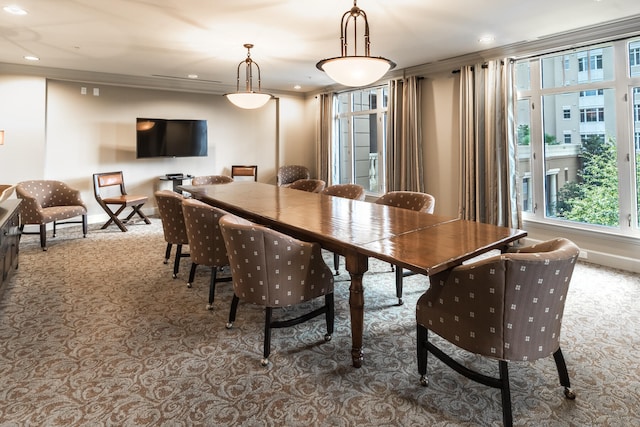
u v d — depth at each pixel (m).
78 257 4.29
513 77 4.44
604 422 1.67
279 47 4.47
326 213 2.88
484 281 1.58
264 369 2.11
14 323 2.65
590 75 4.02
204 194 3.90
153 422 1.69
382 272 3.78
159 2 3.14
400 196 3.50
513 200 4.48
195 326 2.62
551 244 1.80
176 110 6.87
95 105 6.13
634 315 2.77
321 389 1.93
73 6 3.22
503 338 1.59
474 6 3.24
